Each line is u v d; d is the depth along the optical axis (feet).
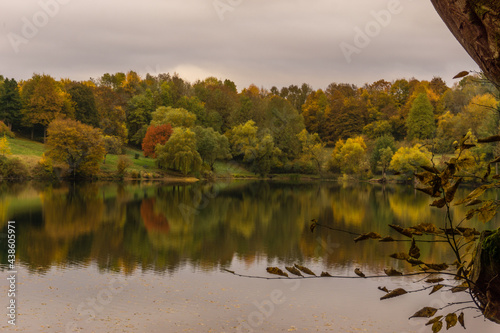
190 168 225.97
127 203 136.77
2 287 49.06
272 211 126.62
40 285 50.29
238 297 47.42
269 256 70.69
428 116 295.69
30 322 39.34
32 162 202.49
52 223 99.35
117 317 41.09
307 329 38.45
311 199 156.87
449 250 69.97
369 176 258.37
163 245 79.20
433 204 6.44
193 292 49.03
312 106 350.02
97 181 211.41
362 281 52.60
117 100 295.07
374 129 320.50
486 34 5.66
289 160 283.79
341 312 42.52
